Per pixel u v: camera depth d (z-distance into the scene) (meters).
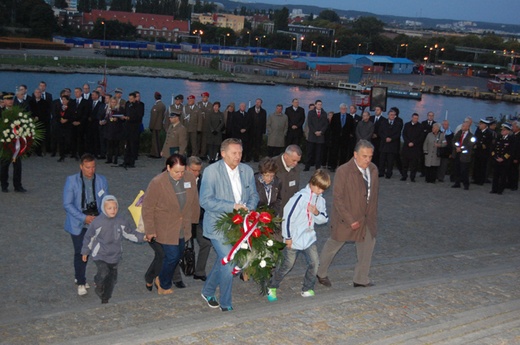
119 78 126.75
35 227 12.78
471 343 6.32
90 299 9.30
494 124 20.70
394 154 20.66
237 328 6.70
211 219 8.47
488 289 8.61
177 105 21.56
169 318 8.07
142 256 11.63
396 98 133.00
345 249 12.89
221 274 8.23
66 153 20.86
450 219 15.84
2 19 173.62
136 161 20.70
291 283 10.12
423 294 8.23
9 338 7.17
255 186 8.90
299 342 6.37
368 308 7.55
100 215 8.73
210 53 196.50
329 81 150.62
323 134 20.81
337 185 9.37
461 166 19.64
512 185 20.20
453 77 198.12
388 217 15.66
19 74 115.50
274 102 109.38
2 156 11.95
